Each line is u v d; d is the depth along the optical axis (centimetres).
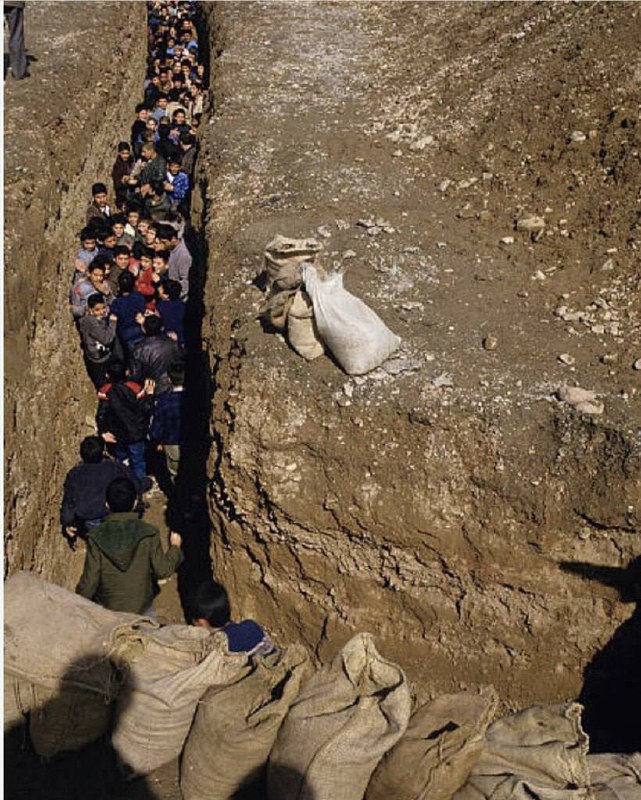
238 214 979
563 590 644
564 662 652
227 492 700
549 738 438
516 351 715
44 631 494
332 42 1574
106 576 638
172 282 969
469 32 1391
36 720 493
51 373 881
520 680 662
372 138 1148
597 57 1066
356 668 446
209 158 1134
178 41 1981
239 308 789
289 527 688
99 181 1254
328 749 414
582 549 630
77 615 504
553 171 948
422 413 661
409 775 409
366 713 426
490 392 670
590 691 654
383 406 668
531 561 642
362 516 668
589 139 958
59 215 1006
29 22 1555
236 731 443
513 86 1112
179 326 963
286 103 1295
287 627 724
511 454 644
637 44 1055
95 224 1037
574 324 748
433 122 1145
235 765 443
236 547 718
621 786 457
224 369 741
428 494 656
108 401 898
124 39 1661
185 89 1614
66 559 834
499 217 923
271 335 736
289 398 684
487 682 669
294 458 679
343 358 684
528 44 1210
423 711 441
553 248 855
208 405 788
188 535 873
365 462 665
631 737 652
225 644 488
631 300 768
